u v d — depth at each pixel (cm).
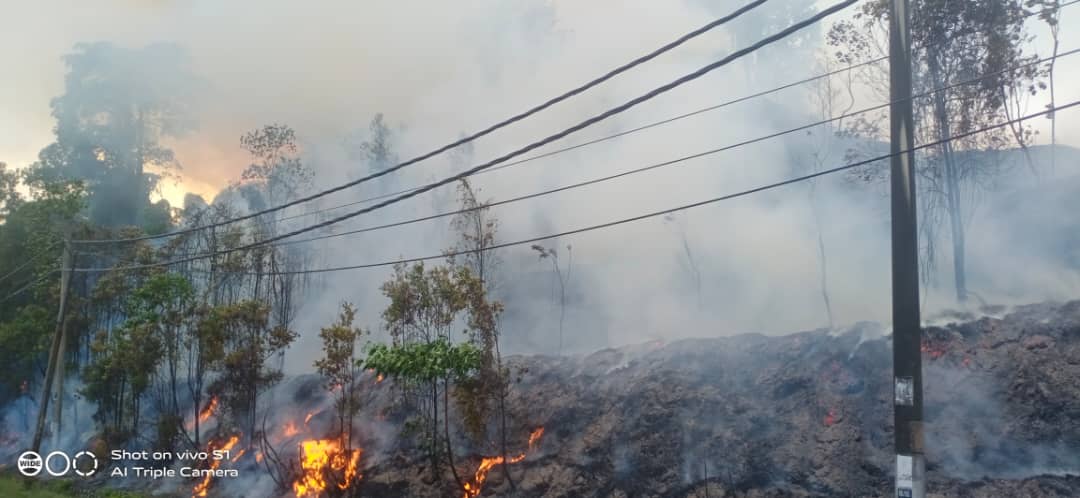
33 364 3628
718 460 1838
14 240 3741
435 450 2150
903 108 992
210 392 2550
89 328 3353
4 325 3384
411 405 2431
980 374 1722
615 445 2003
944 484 1562
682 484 1834
